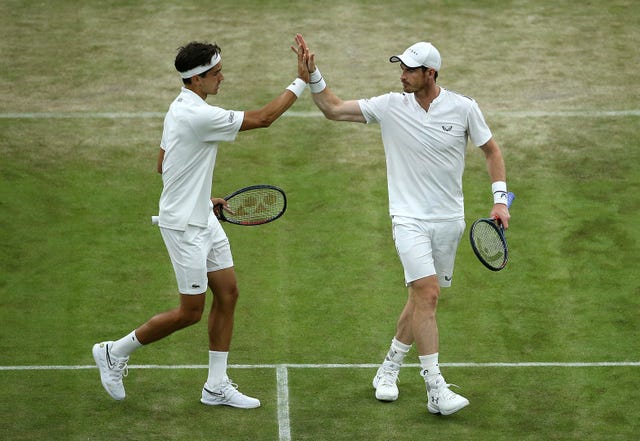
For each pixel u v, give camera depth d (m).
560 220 34.59
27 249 32.62
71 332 28.53
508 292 30.80
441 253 25.05
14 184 36.22
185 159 23.34
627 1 51.03
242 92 42.56
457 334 28.73
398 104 24.42
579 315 29.67
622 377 26.64
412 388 26.14
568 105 41.91
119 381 24.66
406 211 24.59
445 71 44.44
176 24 48.50
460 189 25.03
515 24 48.72
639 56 45.88
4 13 49.25
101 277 31.38
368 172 37.56
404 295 30.83
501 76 44.12
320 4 50.66
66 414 24.66
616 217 34.75
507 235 33.72
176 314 24.08
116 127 40.19
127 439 23.61
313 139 39.66
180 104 23.47
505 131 39.97
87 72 44.28
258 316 29.56
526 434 24.03
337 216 34.94
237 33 47.62
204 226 23.75
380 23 48.75
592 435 24.03
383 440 23.70
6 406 24.92
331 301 30.42
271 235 33.84
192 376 26.58
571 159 38.25
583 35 47.66
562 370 26.97
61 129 39.91
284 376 26.62
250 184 36.59
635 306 30.08
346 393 25.86
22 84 43.16
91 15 49.28
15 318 29.11
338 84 43.22
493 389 26.03
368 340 28.50
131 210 35.12
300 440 23.67
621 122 40.75
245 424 24.33
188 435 23.81
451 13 49.81
